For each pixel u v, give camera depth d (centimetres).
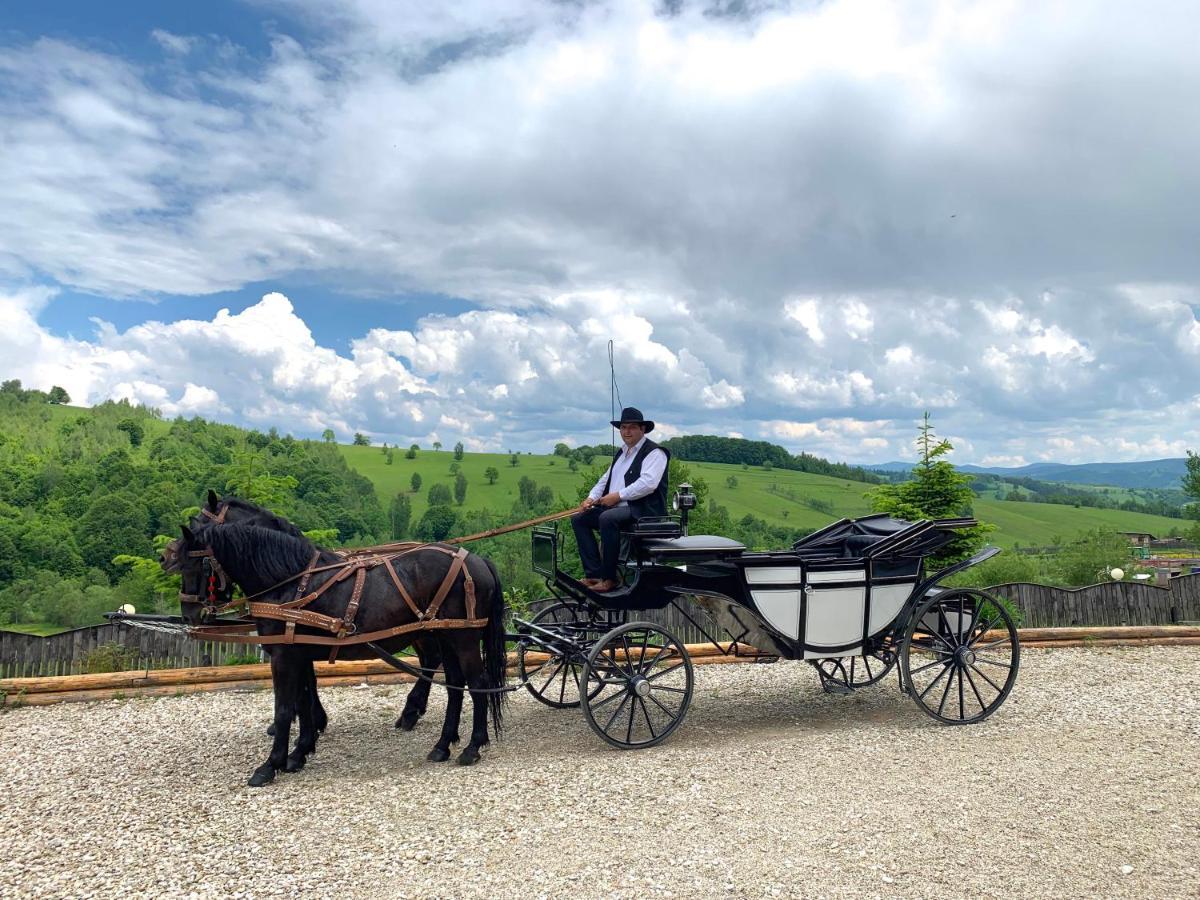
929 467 1445
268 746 677
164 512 5903
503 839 479
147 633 945
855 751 632
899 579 741
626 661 689
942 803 521
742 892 412
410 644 701
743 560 689
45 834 504
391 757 649
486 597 651
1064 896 407
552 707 784
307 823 510
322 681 876
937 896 407
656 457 700
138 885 434
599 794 547
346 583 618
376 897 414
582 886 421
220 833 498
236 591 709
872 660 997
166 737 707
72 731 729
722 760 613
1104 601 1210
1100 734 679
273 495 1405
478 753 636
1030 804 520
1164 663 964
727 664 976
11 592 5084
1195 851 454
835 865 438
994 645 739
